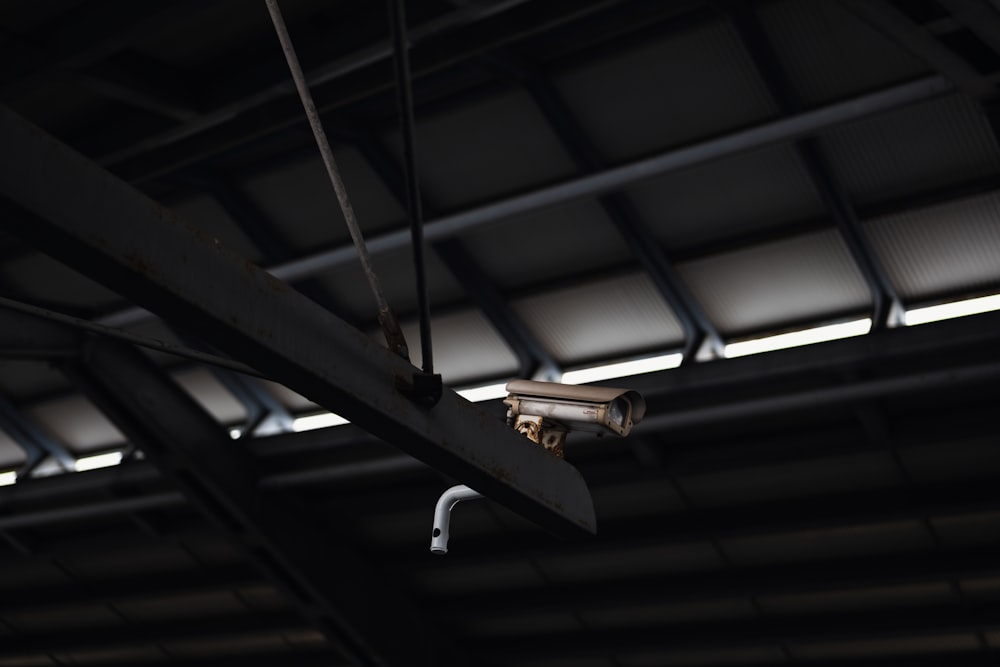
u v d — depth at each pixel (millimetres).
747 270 12398
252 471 15781
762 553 14930
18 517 18281
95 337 14766
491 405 13773
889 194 11438
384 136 12484
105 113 11891
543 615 16875
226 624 19500
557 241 12820
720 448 13656
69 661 22078
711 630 16156
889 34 8953
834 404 12016
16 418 17875
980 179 11039
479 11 9742
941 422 12438
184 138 12000
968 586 14219
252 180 13281
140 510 17484
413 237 5082
